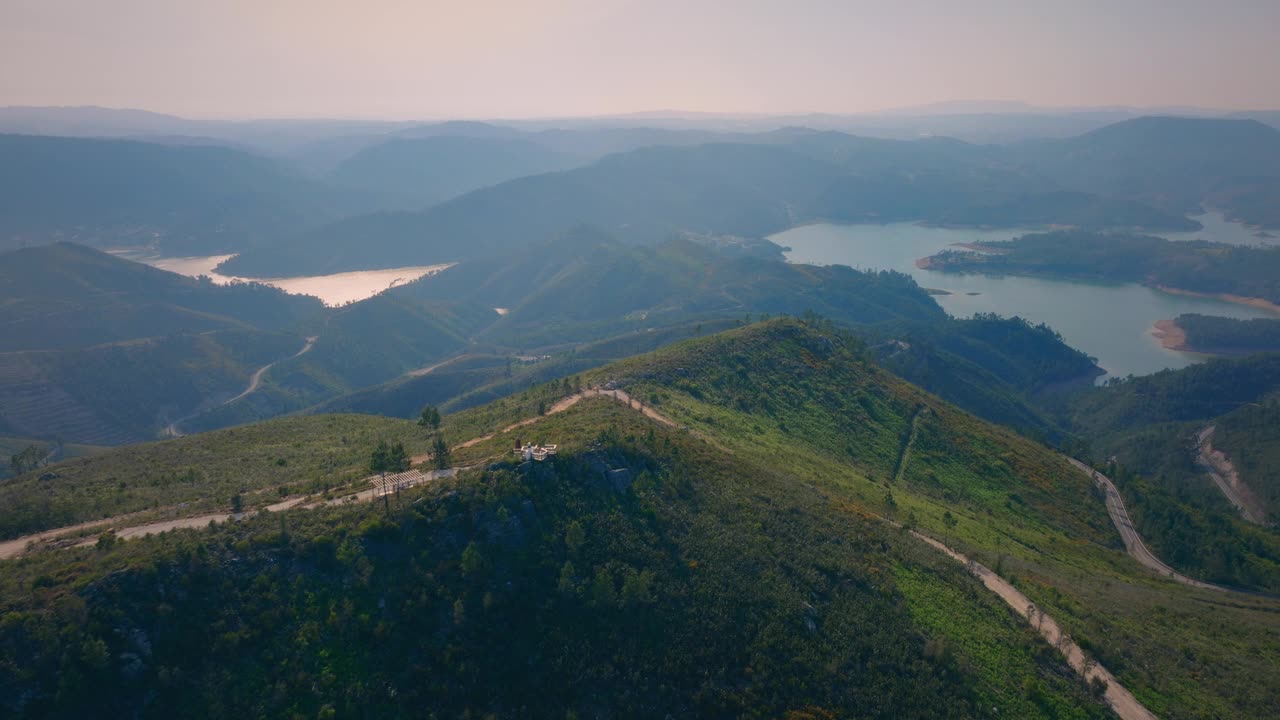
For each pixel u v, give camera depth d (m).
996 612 89.44
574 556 78.56
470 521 77.94
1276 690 82.81
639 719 64.50
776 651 72.19
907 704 68.50
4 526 86.12
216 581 66.69
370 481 91.12
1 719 52.53
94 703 55.81
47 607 59.44
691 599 76.88
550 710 64.38
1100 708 74.12
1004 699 72.50
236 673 60.81
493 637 68.75
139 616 61.44
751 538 88.81
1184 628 100.56
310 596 67.75
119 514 92.19
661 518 87.69
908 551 98.88
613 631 71.88
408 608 68.12
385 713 61.22
